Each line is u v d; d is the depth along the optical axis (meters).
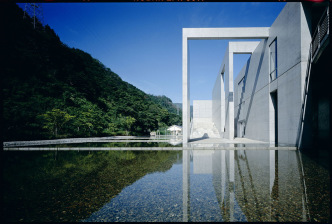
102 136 25.75
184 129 13.64
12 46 24.30
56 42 36.22
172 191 3.55
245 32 14.29
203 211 2.66
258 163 6.11
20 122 16.14
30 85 22.69
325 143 10.27
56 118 17.58
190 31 14.41
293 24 10.35
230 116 17.59
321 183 3.91
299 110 9.77
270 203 2.91
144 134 38.44
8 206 2.90
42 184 4.06
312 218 2.41
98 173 5.04
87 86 33.62
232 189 3.61
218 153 8.55
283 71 11.55
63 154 8.64
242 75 22.33
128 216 2.53
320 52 7.77
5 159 7.30
